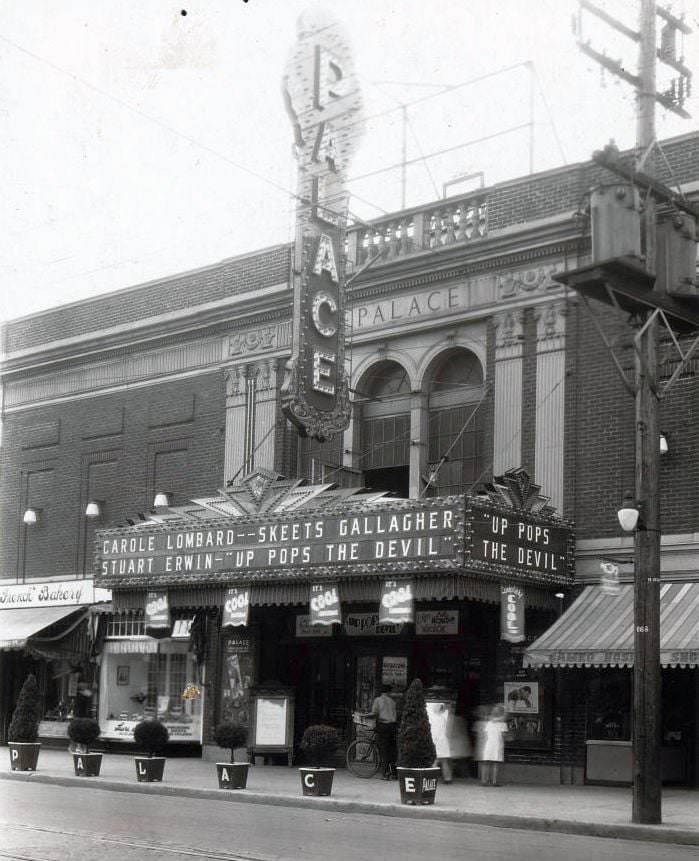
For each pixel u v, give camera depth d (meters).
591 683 20.23
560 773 20.20
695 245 16.61
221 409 26.97
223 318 27.02
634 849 13.17
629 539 20.27
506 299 22.36
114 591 24.50
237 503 22.47
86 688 27.59
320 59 23.56
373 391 24.69
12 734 22.27
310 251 22.28
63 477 30.25
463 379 23.31
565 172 21.83
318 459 25.22
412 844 12.95
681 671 19.61
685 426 19.88
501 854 12.25
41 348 30.92
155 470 28.11
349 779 20.75
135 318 29.19
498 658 21.31
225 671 24.95
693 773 19.27
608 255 15.41
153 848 12.01
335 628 23.53
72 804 16.69
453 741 21.22
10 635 27.97
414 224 23.78
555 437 21.38
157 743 19.88
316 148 23.08
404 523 19.45
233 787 18.59
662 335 20.11
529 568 19.83
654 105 16.34
